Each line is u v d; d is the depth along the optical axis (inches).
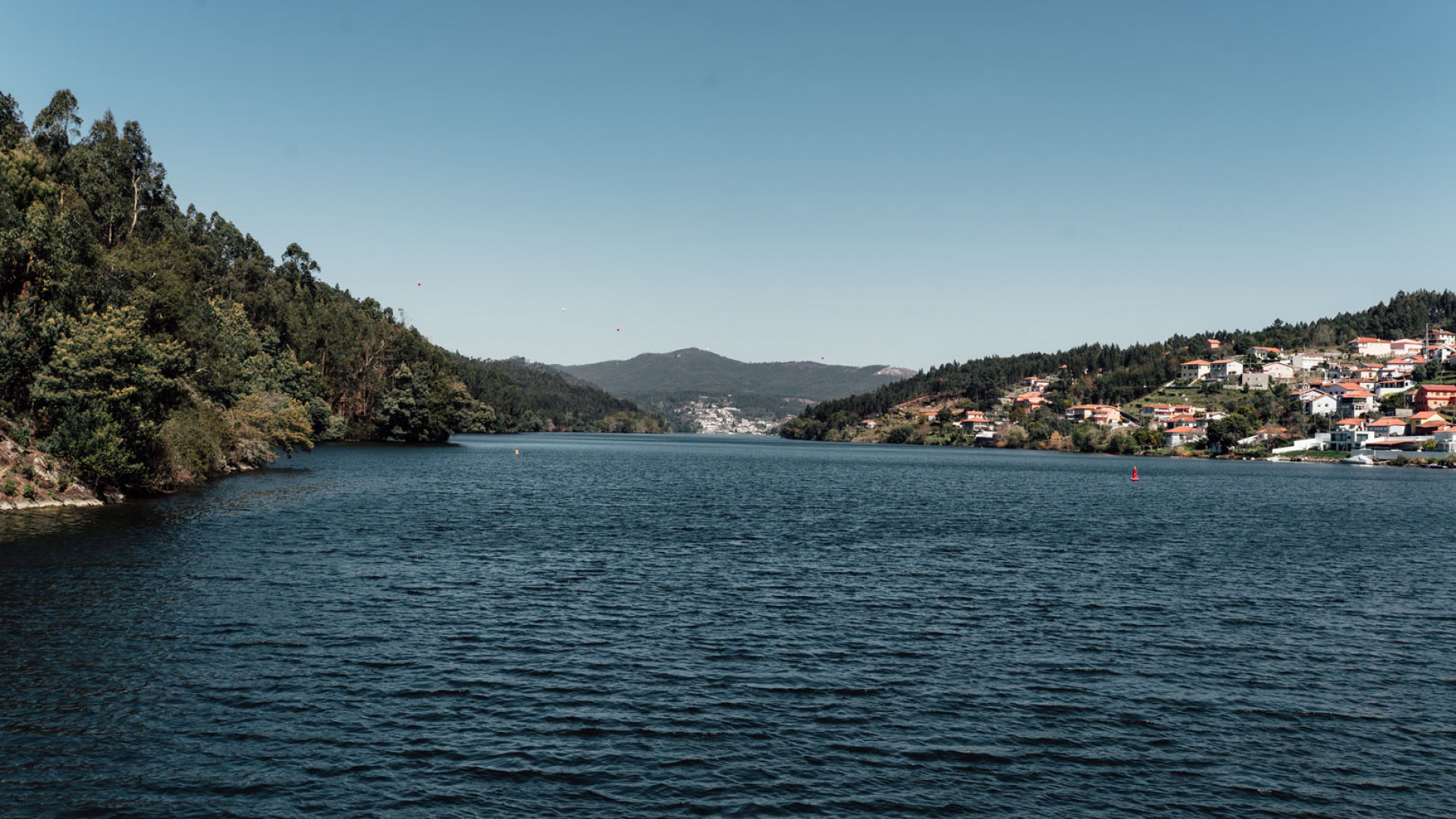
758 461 7199.8
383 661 1041.5
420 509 2640.3
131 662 997.2
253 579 1471.5
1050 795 732.7
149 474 2667.3
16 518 2050.9
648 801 698.8
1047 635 1252.5
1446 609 1486.2
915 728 873.5
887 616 1349.7
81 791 687.7
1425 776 786.2
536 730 839.1
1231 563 1963.6
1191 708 952.9
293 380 6348.4
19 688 903.7
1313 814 709.3
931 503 3380.9
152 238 5177.2
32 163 3270.2
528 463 5605.3
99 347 2390.5
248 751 772.0
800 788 730.2
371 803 682.2
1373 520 3004.4
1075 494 3973.9
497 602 1369.3
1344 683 1050.1
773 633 1224.8
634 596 1446.9
